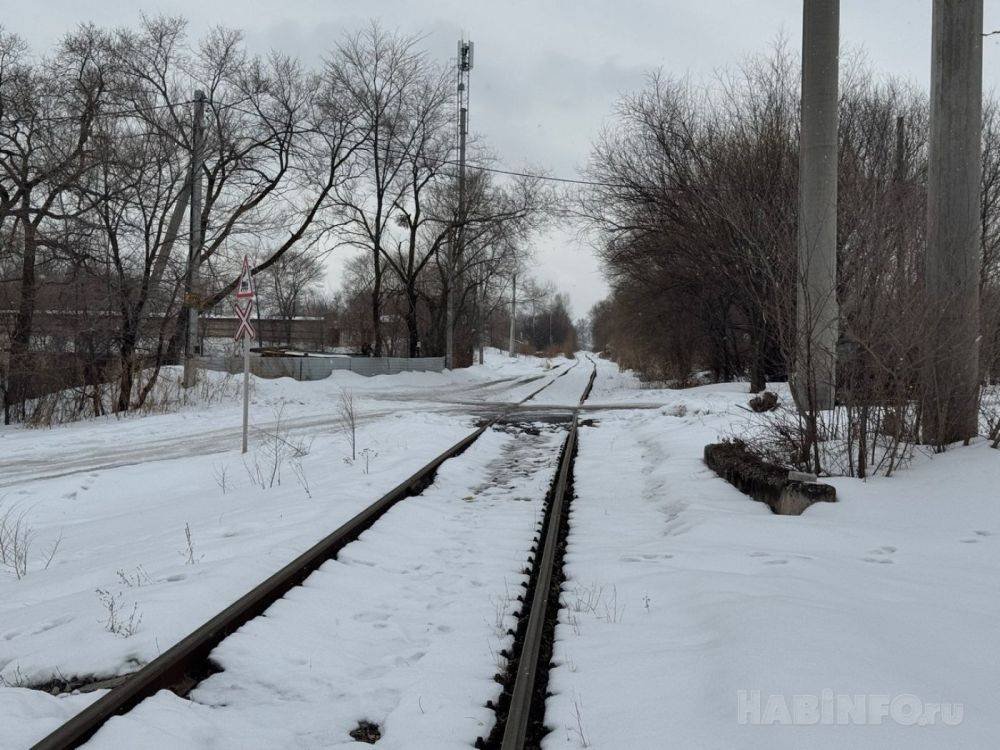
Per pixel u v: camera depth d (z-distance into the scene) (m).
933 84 8.77
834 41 11.27
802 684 3.44
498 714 3.93
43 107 22.91
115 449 15.91
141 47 25.78
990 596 4.79
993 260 9.00
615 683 3.90
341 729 3.75
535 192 39.00
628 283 34.66
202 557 6.67
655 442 13.41
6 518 9.79
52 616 5.30
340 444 14.41
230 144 28.09
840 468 8.47
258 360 35.03
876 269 8.28
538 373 59.44
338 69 34.12
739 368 33.00
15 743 3.43
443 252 47.16
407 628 5.08
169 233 25.84
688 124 26.41
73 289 22.97
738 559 5.95
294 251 38.25
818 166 11.07
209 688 4.18
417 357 43.38
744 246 18.59
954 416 8.41
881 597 4.84
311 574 6.00
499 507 8.91
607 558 6.36
